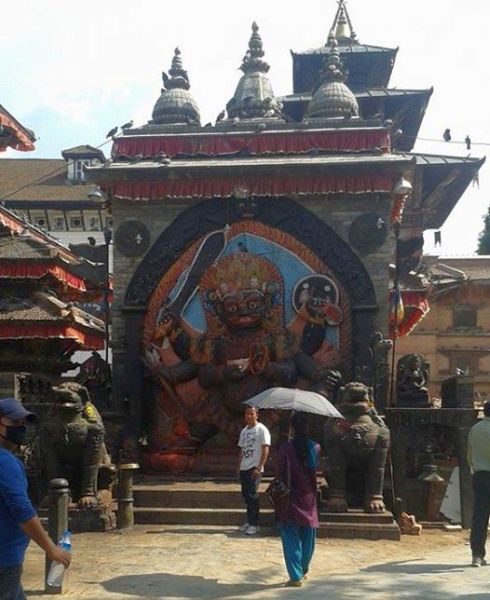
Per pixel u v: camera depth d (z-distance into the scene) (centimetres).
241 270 1539
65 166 4344
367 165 1495
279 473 823
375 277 1515
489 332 4078
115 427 1492
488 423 937
